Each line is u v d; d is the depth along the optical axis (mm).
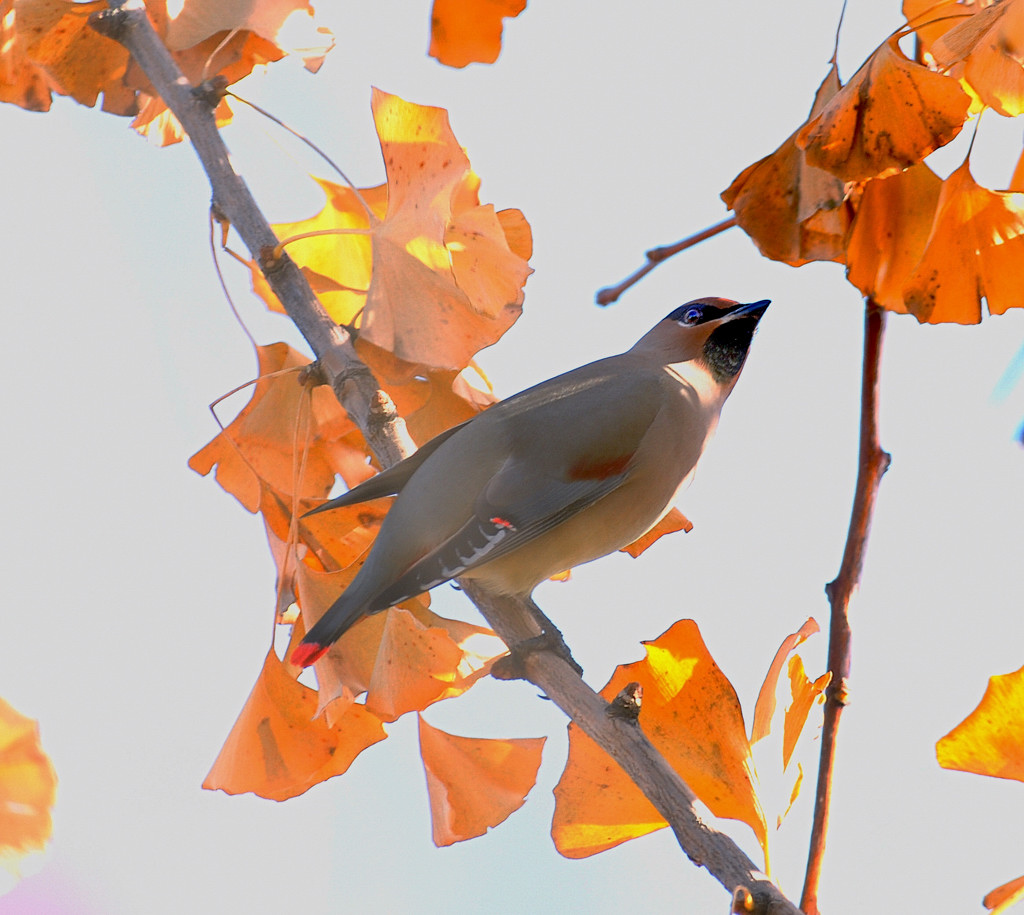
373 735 6359
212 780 6344
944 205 6324
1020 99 6281
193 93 6434
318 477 6441
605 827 6293
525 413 6477
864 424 6348
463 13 6371
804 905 6289
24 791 6172
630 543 6508
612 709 6285
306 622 6398
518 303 6418
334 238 6480
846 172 6289
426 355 6398
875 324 6352
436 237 6410
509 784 6367
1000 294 6320
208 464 6426
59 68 6477
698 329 6551
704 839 6262
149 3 6465
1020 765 6246
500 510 6441
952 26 6320
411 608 6414
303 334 6422
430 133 6418
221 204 6426
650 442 6484
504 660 6355
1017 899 6203
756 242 6336
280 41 6441
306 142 6430
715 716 6289
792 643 6285
